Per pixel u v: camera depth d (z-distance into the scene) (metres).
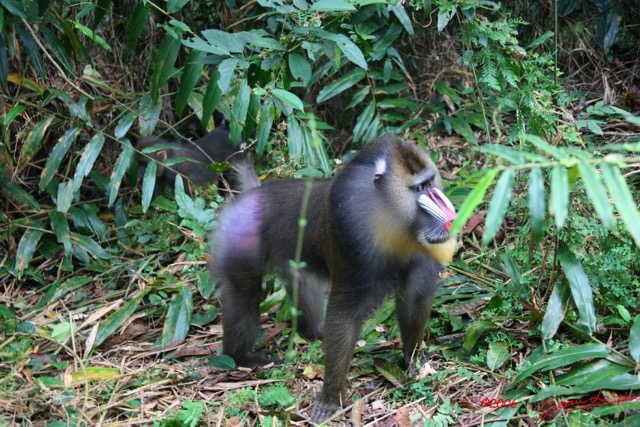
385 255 3.57
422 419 3.51
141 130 4.86
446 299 4.04
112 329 4.11
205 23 5.21
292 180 3.96
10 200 4.79
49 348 4.07
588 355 3.54
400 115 5.02
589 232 3.71
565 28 5.15
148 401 3.71
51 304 4.37
